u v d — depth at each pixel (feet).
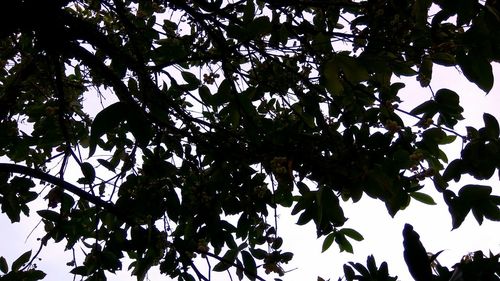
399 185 8.40
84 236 11.61
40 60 12.69
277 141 10.26
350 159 8.89
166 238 10.88
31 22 8.70
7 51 13.28
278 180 9.83
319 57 9.24
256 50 9.94
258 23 7.59
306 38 10.36
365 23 10.27
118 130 12.05
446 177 8.45
